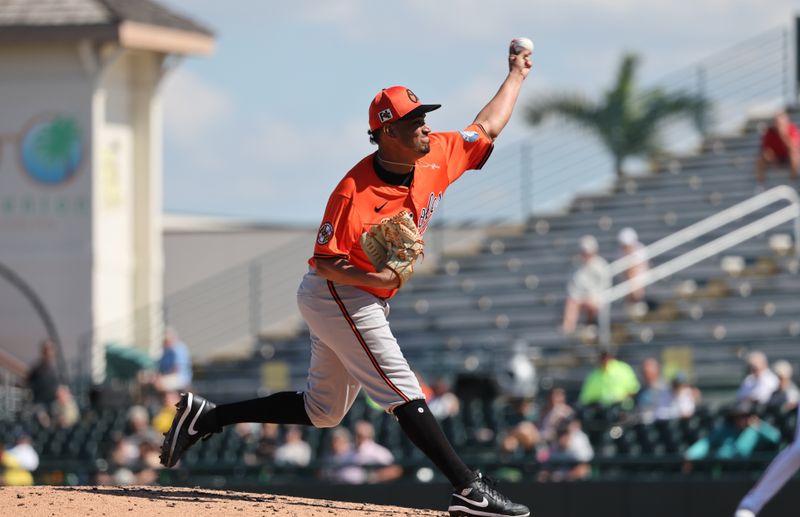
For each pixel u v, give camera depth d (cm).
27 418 6588
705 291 7069
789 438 4672
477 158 2256
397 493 4681
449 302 7650
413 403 2139
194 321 9638
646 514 4491
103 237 8544
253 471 5019
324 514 2261
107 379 7456
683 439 4866
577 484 4559
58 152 8512
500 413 5609
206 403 2330
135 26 8431
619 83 11844
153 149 8875
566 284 7606
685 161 8638
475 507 2133
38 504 2242
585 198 8494
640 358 6575
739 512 3447
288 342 7856
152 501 2294
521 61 2359
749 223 7669
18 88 8581
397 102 2062
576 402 5856
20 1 8531
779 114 8462
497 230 8406
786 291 7025
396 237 2075
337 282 2109
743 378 6059
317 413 2288
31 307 8525
